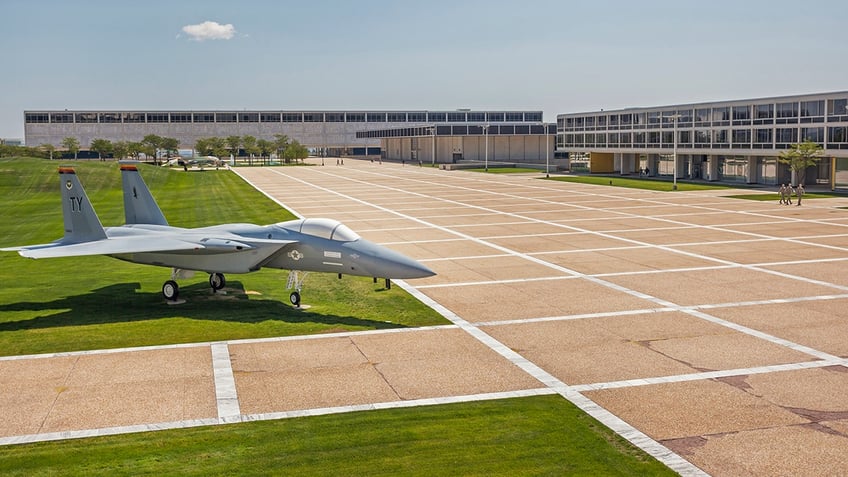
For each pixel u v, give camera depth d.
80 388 16.64
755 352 19.59
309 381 17.20
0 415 15.06
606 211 57.91
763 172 86.19
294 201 69.69
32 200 70.81
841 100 70.88
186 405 15.64
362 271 23.75
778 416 15.11
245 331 21.47
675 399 16.11
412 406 15.65
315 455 13.13
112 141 199.88
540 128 153.38
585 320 23.16
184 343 20.20
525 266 33.19
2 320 22.69
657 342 20.62
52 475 12.36
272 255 24.48
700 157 97.00
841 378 17.45
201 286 28.12
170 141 179.12
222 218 55.97
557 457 13.12
